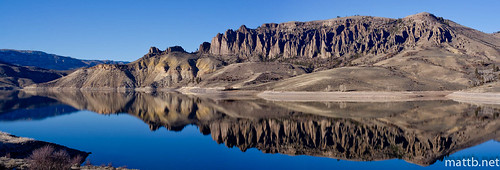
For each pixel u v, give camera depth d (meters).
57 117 89.56
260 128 66.81
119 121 81.19
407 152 45.66
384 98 152.12
